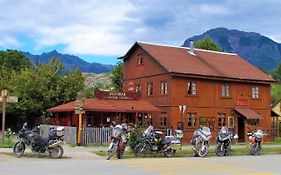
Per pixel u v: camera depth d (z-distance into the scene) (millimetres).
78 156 22500
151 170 16484
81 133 31344
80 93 30906
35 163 18156
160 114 41438
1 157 20469
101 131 32406
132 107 38562
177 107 40469
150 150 24391
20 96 46750
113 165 18078
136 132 24969
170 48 46594
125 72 47875
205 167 18047
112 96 39969
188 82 41562
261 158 24141
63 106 38906
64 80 48812
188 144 38375
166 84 41000
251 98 46000
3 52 78500
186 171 16406
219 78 43062
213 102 43000
